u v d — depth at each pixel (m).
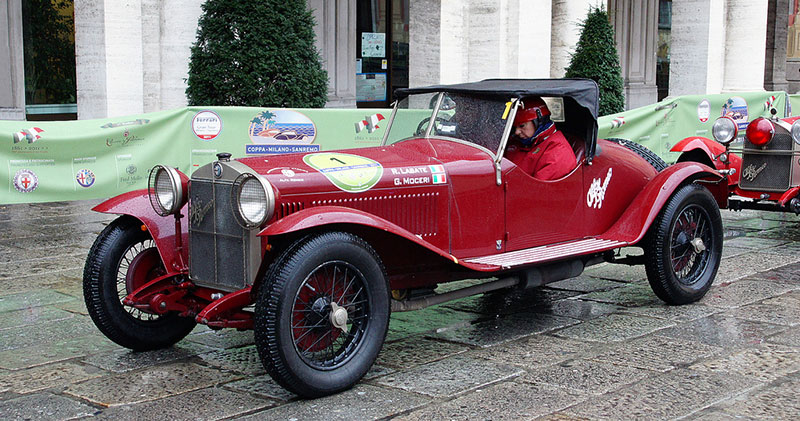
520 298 6.43
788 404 4.11
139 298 4.77
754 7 17.17
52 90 12.48
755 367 4.68
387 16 16.06
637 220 5.86
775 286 6.69
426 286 5.14
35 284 6.59
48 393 4.34
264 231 4.11
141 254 5.08
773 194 8.58
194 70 9.27
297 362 4.11
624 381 4.47
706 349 5.04
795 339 5.23
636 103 21.16
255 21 9.01
